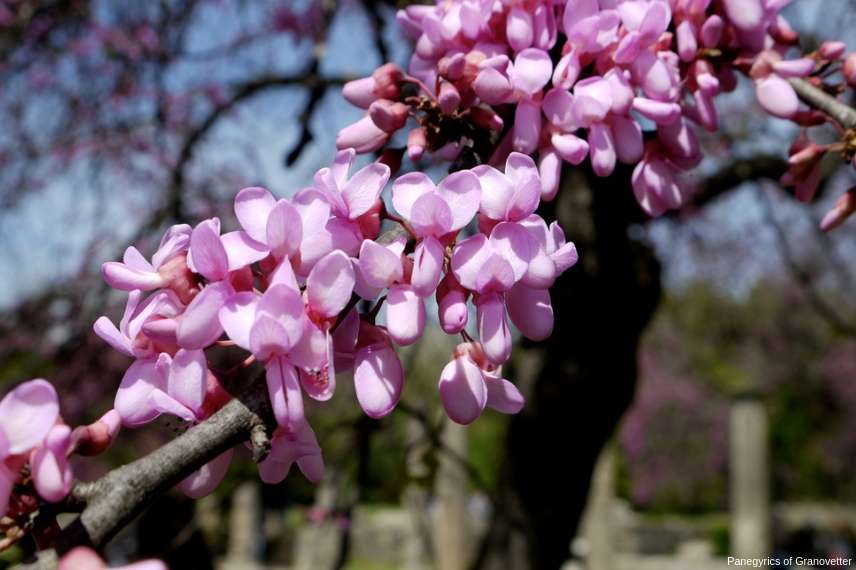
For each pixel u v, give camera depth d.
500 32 1.33
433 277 0.98
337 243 1.00
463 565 6.30
